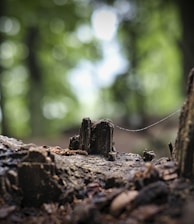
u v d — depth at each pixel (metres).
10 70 19.31
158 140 10.78
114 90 15.23
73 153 3.47
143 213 2.33
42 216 2.69
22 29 17.12
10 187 2.84
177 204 2.39
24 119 20.52
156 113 16.09
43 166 2.81
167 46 18.66
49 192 2.82
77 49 19.81
